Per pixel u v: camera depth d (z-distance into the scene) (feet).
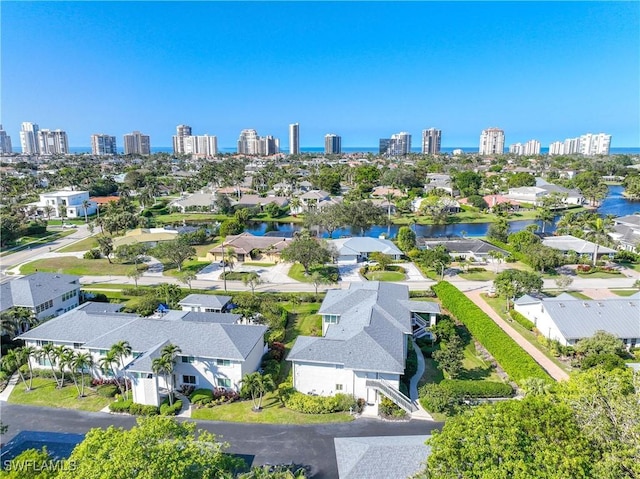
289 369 162.50
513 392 142.61
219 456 86.94
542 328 185.57
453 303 209.05
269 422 131.75
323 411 135.54
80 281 267.39
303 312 216.13
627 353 167.84
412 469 94.17
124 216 397.60
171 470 76.38
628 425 82.02
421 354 172.96
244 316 188.75
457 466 75.56
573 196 552.41
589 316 176.55
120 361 152.87
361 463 96.53
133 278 270.05
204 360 147.33
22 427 130.72
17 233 368.48
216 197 521.65
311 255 265.75
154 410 136.46
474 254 305.73
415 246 323.37
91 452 81.25
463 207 529.86
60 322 169.17
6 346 177.06
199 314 183.21
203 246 354.74
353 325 163.84
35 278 215.10
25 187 621.31
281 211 508.53
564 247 300.81
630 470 75.72
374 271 282.97
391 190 609.42
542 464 73.97
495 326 177.06
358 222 400.06
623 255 296.51
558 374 156.04
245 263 305.94
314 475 110.01
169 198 613.52
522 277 217.97
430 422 131.13
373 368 138.51
